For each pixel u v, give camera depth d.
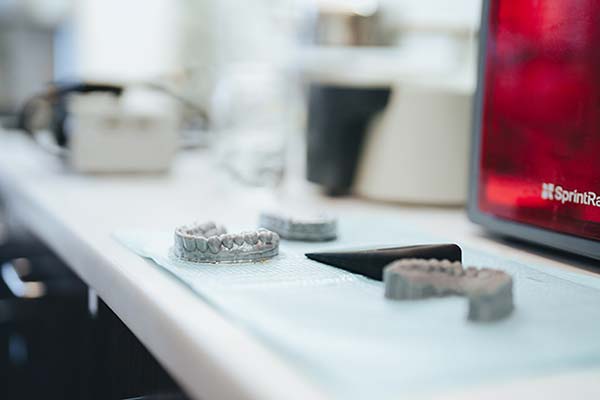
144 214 0.92
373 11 1.18
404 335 0.54
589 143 0.71
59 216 0.89
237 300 0.59
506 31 0.80
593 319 0.57
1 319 1.17
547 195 0.76
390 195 1.03
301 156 1.37
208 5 1.86
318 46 1.19
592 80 0.71
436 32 1.16
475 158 0.85
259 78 1.36
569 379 0.50
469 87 1.02
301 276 0.65
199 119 1.50
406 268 0.60
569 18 0.73
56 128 1.24
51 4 2.31
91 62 2.24
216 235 0.71
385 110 1.03
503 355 0.51
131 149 1.23
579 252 0.73
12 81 2.36
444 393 0.48
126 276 0.65
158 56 2.04
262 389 0.48
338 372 0.49
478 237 0.85
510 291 0.58
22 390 1.13
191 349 0.54
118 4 2.15
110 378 0.75
